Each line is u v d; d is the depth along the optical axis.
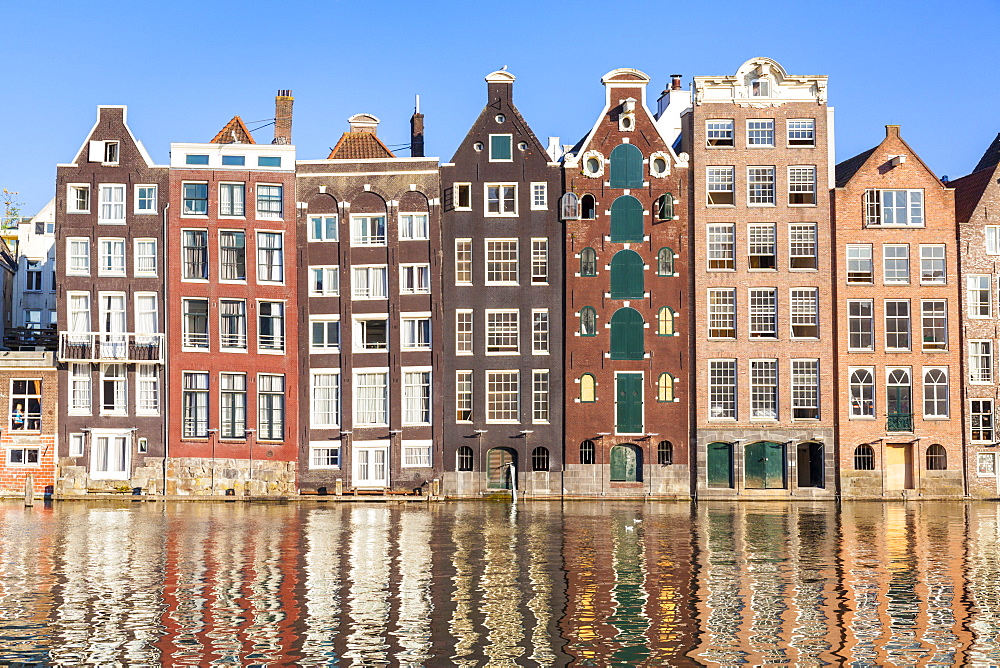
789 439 64.75
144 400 63.81
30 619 29.70
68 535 45.59
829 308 65.19
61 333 63.38
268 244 65.12
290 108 69.69
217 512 56.09
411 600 32.09
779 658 26.39
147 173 64.44
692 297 65.38
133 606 31.23
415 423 65.06
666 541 44.16
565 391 64.88
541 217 65.38
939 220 65.50
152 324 64.19
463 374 65.12
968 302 65.31
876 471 64.62
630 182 65.38
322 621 29.61
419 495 63.31
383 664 25.89
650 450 64.75
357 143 69.75
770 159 65.50
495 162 65.38
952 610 30.89
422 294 65.12
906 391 65.12
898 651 26.91
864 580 35.12
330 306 65.38
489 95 65.69
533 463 64.88
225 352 63.97
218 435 63.69
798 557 39.78
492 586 34.12
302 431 65.00
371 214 65.44
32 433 63.06
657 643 27.59
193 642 27.56
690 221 65.62
